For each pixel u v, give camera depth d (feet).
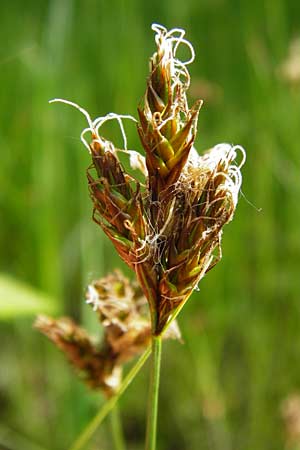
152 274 0.24
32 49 0.54
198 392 0.46
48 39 0.53
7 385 0.48
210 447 0.45
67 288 0.52
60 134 0.53
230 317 0.49
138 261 0.23
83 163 0.49
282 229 0.52
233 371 0.49
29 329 0.48
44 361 0.48
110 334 0.30
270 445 0.45
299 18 0.65
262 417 0.46
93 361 0.30
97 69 0.56
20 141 0.54
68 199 0.52
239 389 0.49
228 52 0.63
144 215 0.23
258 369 0.48
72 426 0.42
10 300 0.35
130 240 0.23
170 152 0.23
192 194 0.23
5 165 0.53
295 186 0.52
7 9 0.65
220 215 0.23
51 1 0.54
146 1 0.66
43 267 0.48
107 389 0.31
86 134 0.53
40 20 0.65
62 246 0.52
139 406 0.47
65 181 0.52
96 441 0.44
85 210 0.46
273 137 0.53
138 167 0.25
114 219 0.23
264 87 0.55
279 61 0.56
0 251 0.51
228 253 0.51
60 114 0.53
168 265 0.24
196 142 0.56
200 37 0.64
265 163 0.52
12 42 0.63
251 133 0.54
